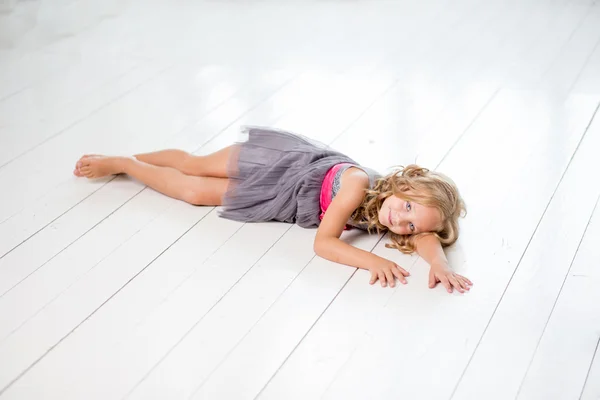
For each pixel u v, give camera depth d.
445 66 3.13
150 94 2.95
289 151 2.25
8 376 1.74
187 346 1.82
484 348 1.80
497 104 2.85
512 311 1.91
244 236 2.20
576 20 3.49
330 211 2.09
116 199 2.37
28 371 1.76
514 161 2.51
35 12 3.57
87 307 1.94
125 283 2.02
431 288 1.98
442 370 1.75
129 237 2.20
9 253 2.13
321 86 2.99
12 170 2.50
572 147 2.58
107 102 2.90
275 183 2.24
